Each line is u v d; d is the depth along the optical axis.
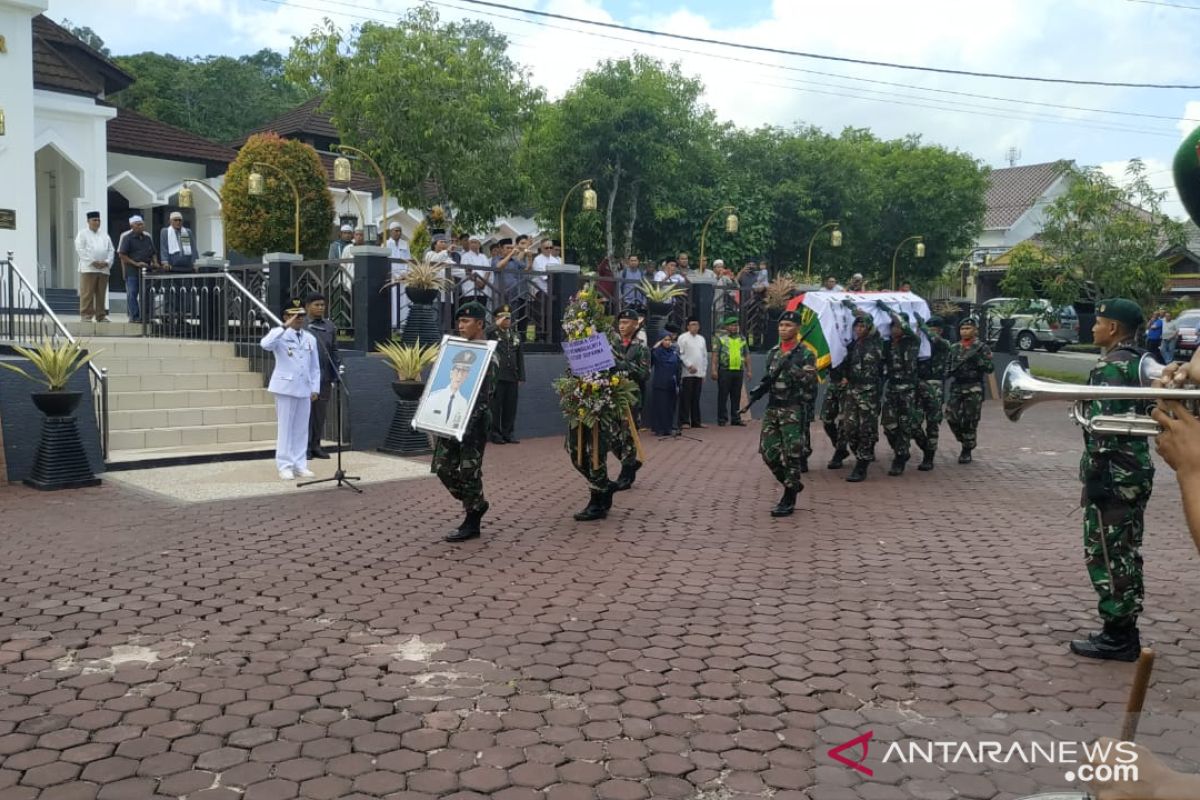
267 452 12.05
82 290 15.62
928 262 31.47
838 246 25.33
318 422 12.05
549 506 9.36
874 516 9.05
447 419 7.48
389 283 13.55
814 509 9.37
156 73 43.00
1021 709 4.40
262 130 30.94
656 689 4.68
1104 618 5.14
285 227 18.94
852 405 11.12
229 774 3.77
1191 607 6.17
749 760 3.94
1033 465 12.61
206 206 25.95
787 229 27.33
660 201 23.42
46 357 9.82
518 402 14.89
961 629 5.66
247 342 13.93
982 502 9.86
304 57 20.50
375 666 4.95
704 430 16.48
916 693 4.64
